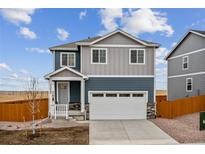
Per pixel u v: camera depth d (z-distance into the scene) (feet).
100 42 72.02
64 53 77.41
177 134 47.47
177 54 103.30
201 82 87.56
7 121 69.00
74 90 75.31
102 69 71.72
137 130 52.31
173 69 106.22
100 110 69.87
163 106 74.49
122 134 48.29
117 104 70.23
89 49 71.87
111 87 71.31
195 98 78.38
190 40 94.58
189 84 94.43
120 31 71.46
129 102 70.49
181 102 74.49
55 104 69.82
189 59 94.84
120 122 63.62
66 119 66.95
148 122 63.26
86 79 70.38
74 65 77.41
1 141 42.55
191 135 46.24
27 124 62.69
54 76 68.80
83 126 57.11
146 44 71.56
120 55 72.02
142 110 70.54
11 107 69.51
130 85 71.51
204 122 50.75
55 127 55.83
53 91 75.20
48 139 43.65
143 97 71.15
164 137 45.32
